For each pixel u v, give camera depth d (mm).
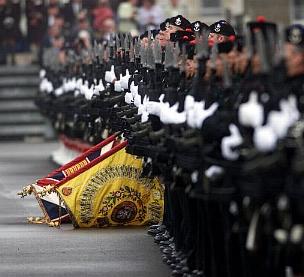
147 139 32625
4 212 43688
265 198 22500
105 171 37938
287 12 87125
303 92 23406
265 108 22859
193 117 27078
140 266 31703
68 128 61219
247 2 87688
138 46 37969
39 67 86875
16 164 67312
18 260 32969
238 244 26000
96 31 86062
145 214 38031
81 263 32344
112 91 42344
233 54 26625
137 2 86938
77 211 38000
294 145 22000
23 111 89062
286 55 23438
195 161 25828
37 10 89188
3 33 90188
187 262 29844
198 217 28875
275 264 23703
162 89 32469
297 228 21938
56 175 39125
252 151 22500
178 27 36812
